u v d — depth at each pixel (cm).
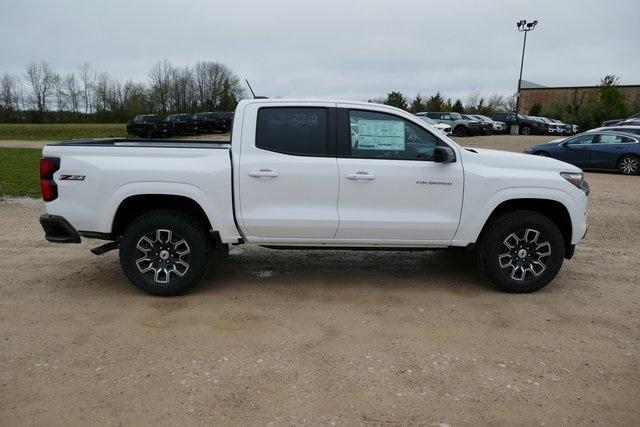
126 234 494
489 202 505
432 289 533
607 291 536
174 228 492
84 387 342
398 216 500
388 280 560
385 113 503
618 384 354
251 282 549
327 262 626
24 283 540
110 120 6825
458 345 406
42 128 4728
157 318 453
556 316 468
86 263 613
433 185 500
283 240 506
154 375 357
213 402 326
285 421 307
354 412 317
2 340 409
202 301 493
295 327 435
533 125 3859
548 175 513
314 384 347
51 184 493
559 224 545
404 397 333
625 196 1196
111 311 468
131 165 485
